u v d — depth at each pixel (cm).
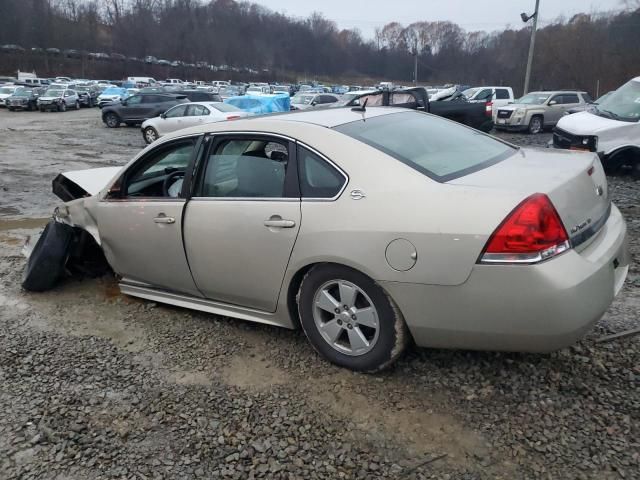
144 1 11444
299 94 2878
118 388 317
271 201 325
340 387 308
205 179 363
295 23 13050
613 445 250
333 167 306
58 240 457
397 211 279
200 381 322
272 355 347
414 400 292
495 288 257
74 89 4162
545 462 244
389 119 365
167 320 405
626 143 930
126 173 410
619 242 296
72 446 268
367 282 294
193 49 11294
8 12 9038
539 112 2031
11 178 1123
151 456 260
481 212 260
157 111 2497
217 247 350
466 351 332
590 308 258
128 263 416
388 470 245
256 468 249
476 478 238
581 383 296
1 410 298
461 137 365
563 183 275
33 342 378
